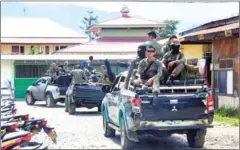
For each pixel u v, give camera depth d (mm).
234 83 24203
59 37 59438
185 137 17078
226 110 23797
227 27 24000
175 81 14000
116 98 15297
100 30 54156
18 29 60156
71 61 47625
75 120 23734
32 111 29891
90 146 14836
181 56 14789
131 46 51125
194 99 13469
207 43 31062
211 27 29453
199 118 13477
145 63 14391
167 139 16562
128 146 14141
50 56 47719
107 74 25781
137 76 14352
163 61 14891
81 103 27578
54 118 24875
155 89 13359
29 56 47844
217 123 20641
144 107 13242
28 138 11539
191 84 14031
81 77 28188
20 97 47719
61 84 33531
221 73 25844
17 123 13078
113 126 16000
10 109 16688
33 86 36719
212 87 26781
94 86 27875
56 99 33438
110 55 47906
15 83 47594
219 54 26109
